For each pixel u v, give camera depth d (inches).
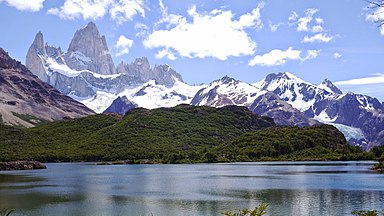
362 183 6648.6
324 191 5757.9
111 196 5561.0
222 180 7431.1
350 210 4461.1
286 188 6127.0
